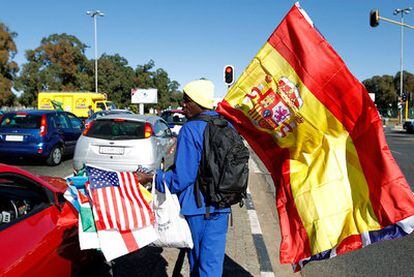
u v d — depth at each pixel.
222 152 2.74
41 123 11.52
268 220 6.69
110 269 4.39
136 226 3.07
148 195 3.24
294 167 3.15
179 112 17.61
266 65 3.08
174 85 77.00
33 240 2.97
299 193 3.07
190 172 2.85
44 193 3.44
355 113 2.94
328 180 3.02
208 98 3.04
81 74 56.47
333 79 2.94
